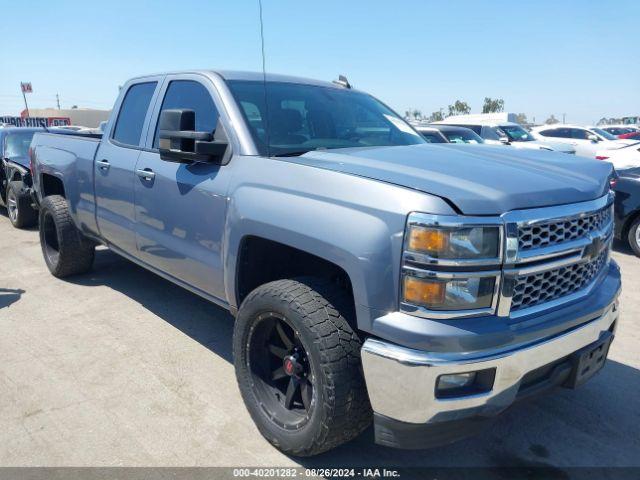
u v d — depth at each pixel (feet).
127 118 14.26
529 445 9.77
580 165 9.60
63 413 10.41
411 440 7.60
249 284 10.19
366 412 8.27
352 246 7.64
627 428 10.32
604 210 8.93
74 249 17.57
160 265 12.80
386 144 12.24
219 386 11.54
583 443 9.84
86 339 13.75
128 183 13.24
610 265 10.11
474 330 7.23
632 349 13.71
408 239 7.23
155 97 13.14
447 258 7.07
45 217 18.51
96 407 10.65
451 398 7.26
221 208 10.21
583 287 8.70
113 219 14.28
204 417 10.39
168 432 9.90
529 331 7.61
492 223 7.19
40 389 11.27
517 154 10.25
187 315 15.43
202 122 11.46
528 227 7.45
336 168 8.63
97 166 14.71
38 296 16.88
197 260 11.11
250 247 9.89
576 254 8.21
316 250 8.16
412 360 7.15
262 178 9.43
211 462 9.10
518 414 10.75
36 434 9.75
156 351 13.14
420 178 7.87
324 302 8.29
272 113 11.14
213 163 10.52
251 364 9.63
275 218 8.82
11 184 27.73
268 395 9.57
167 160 10.83
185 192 11.18
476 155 9.84
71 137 17.07
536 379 8.26
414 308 7.22
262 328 9.41
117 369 12.19
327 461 9.19
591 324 8.50
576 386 8.75
